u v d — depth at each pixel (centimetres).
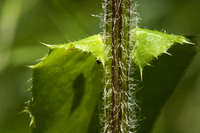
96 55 14
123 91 14
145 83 16
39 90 15
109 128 14
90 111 15
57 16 24
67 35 23
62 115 15
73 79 15
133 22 14
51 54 14
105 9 14
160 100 16
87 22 23
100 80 15
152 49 14
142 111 16
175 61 15
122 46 14
